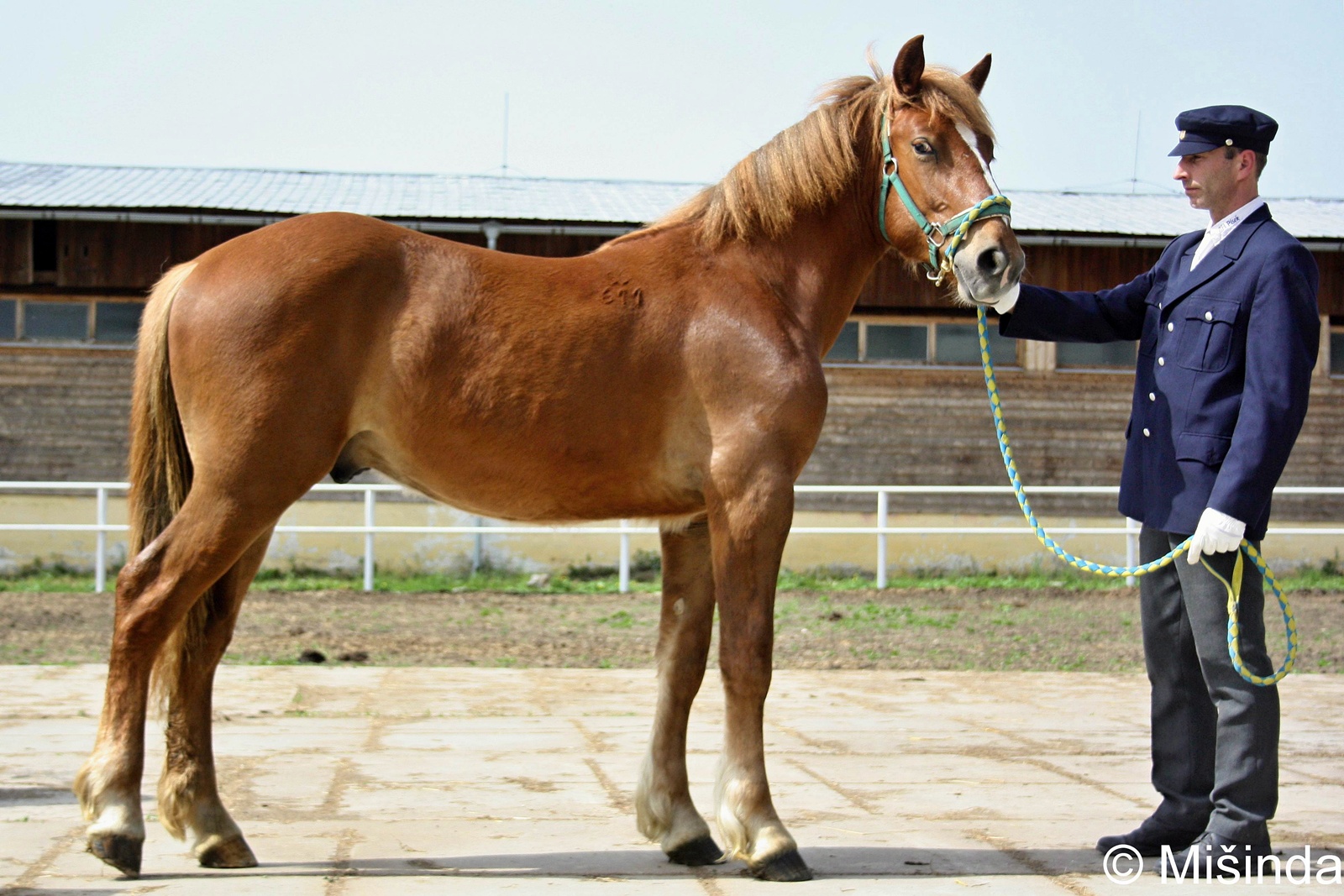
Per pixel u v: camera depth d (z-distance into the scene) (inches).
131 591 116.6
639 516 128.6
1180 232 493.7
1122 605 420.5
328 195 517.0
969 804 156.4
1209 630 125.1
